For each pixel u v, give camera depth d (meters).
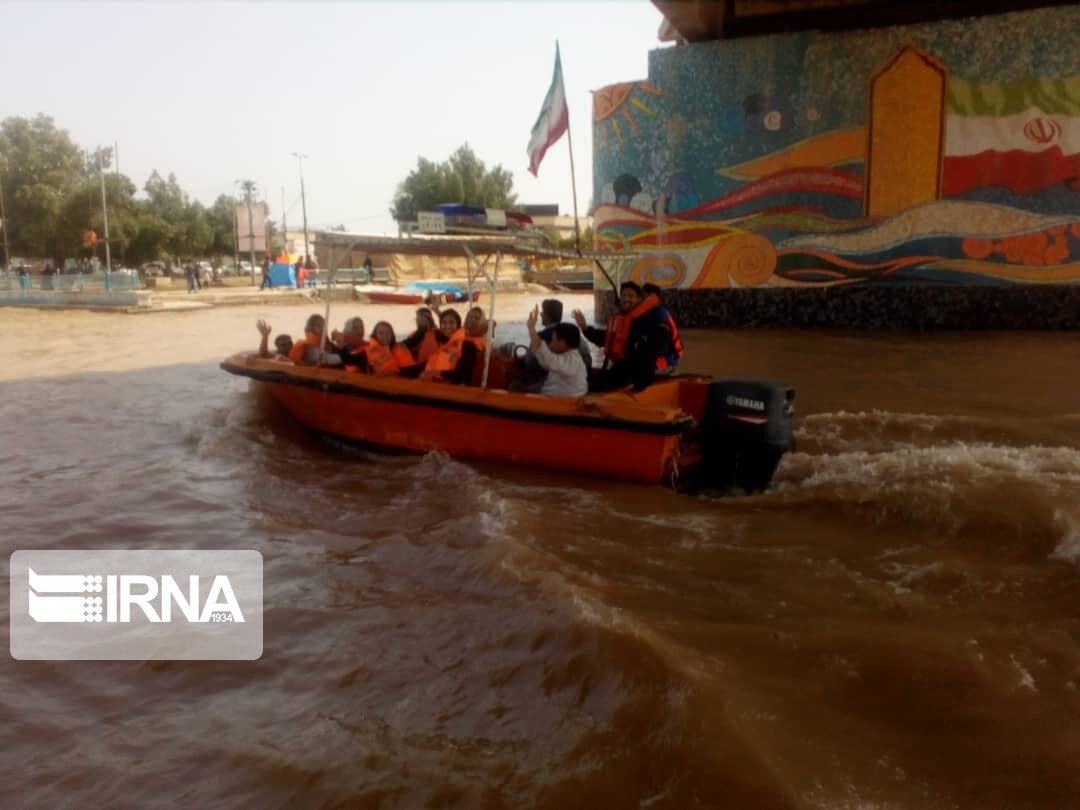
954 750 2.89
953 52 15.07
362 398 6.96
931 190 15.52
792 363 11.90
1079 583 4.13
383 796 2.71
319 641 3.76
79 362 14.05
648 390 6.18
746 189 16.52
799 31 16.05
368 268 37.09
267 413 8.17
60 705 3.32
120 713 3.26
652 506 5.55
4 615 4.11
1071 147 14.70
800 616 3.87
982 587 4.16
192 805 2.71
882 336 14.91
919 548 4.72
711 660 3.42
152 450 7.48
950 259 15.62
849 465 6.28
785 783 2.68
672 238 17.11
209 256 67.94
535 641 3.58
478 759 2.88
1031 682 3.28
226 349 15.69
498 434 6.41
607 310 17.84
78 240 53.88
